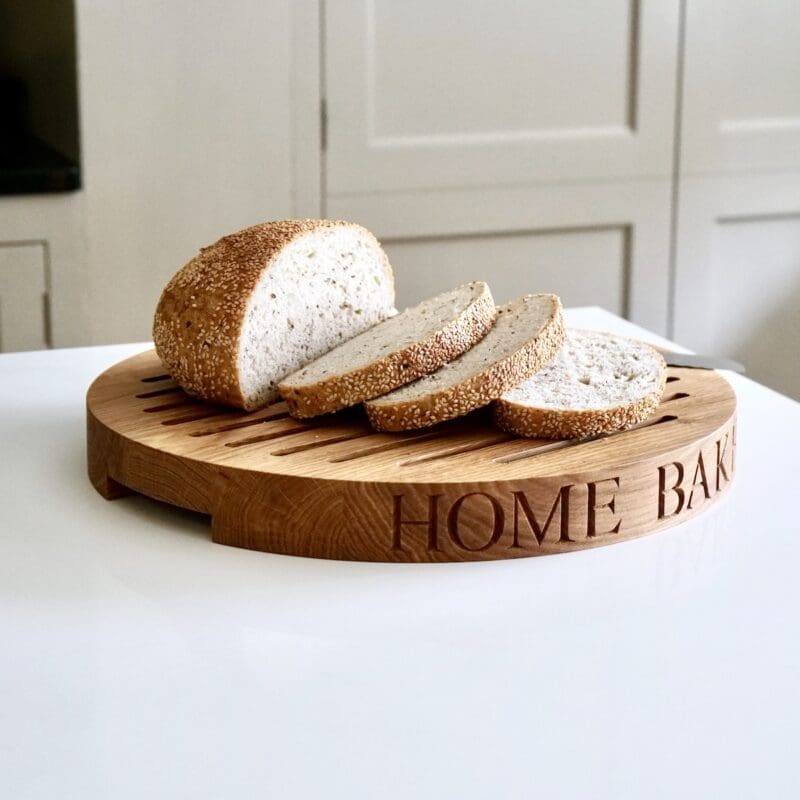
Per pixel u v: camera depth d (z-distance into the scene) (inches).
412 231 82.6
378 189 81.1
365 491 32.0
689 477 34.8
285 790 22.6
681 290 89.4
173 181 76.1
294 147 78.5
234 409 38.7
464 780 22.9
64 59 73.2
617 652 27.6
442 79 80.5
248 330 38.1
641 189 86.4
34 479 38.5
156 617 29.3
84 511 35.9
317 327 41.2
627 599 30.2
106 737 24.3
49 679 26.4
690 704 25.4
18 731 24.4
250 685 26.2
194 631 28.6
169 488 34.4
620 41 83.4
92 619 29.2
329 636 28.3
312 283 40.6
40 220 72.9
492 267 85.3
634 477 33.4
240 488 32.9
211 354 37.7
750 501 36.5
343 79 78.4
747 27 85.6
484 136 82.4
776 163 88.7
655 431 35.9
